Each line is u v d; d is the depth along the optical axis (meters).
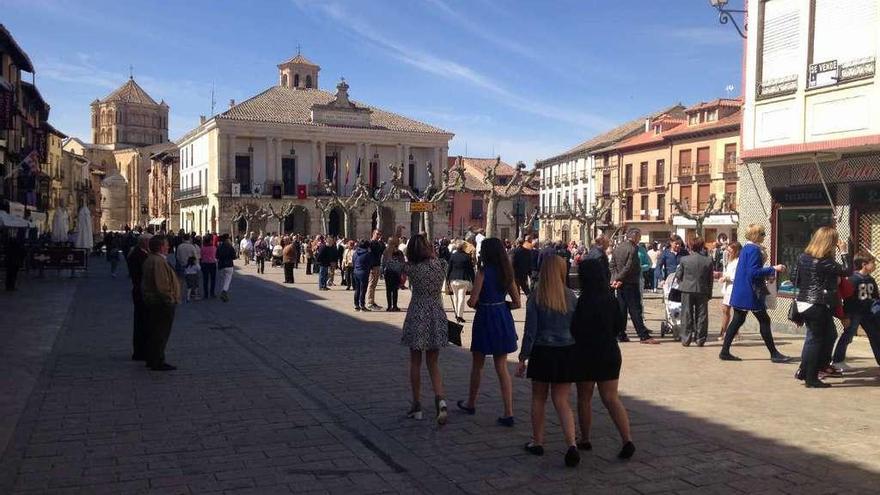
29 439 6.77
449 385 9.15
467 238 26.67
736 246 13.23
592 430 7.14
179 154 87.00
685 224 57.19
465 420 7.52
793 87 13.77
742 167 15.16
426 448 6.57
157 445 6.62
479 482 5.70
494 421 7.48
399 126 75.38
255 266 42.16
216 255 20.77
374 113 77.44
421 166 76.31
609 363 6.13
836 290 9.11
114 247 30.36
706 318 12.31
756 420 7.47
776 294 14.07
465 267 15.84
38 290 22.94
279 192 63.59
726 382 9.34
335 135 71.38
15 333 13.37
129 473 5.88
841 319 9.70
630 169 68.06
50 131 59.12
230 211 66.94
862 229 12.83
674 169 61.34
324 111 71.44
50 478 5.75
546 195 85.94
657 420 7.45
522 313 17.55
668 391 8.80
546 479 5.76
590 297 6.21
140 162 106.31
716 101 57.66
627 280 12.76
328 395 8.60
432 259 7.51
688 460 6.20
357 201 44.38
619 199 68.44
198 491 5.49
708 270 12.16
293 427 7.23
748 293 10.70
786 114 13.96
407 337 7.36
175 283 10.08
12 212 39.56
